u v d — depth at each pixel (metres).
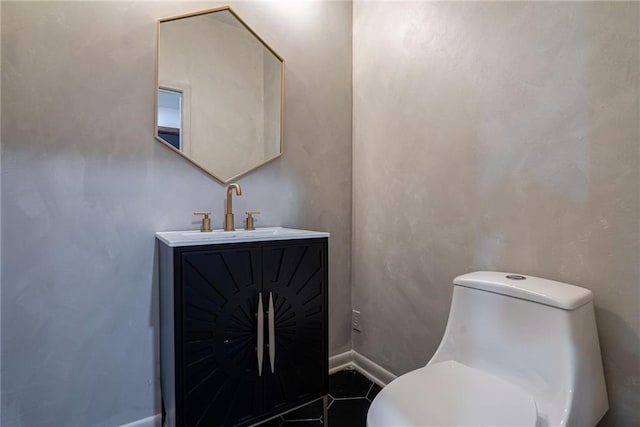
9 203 1.12
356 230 1.97
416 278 1.60
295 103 1.76
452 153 1.43
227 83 1.55
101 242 1.27
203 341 1.11
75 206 1.22
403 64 1.66
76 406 1.24
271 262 1.25
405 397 0.88
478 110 1.33
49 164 1.18
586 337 0.92
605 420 1.00
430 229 1.53
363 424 1.46
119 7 1.30
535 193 1.15
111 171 1.28
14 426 1.14
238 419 1.18
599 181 1.00
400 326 1.68
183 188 1.44
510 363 0.98
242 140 1.59
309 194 1.81
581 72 1.03
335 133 1.91
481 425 0.76
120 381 1.31
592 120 1.01
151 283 1.36
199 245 1.10
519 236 1.20
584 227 1.03
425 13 1.54
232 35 1.57
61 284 1.21
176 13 1.42
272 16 1.69
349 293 1.98
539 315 0.93
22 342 1.15
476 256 1.34
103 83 1.26
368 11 1.88
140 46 1.34
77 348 1.24
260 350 1.22
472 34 1.35
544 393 0.89
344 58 1.95
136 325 1.34
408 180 1.64
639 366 0.93
